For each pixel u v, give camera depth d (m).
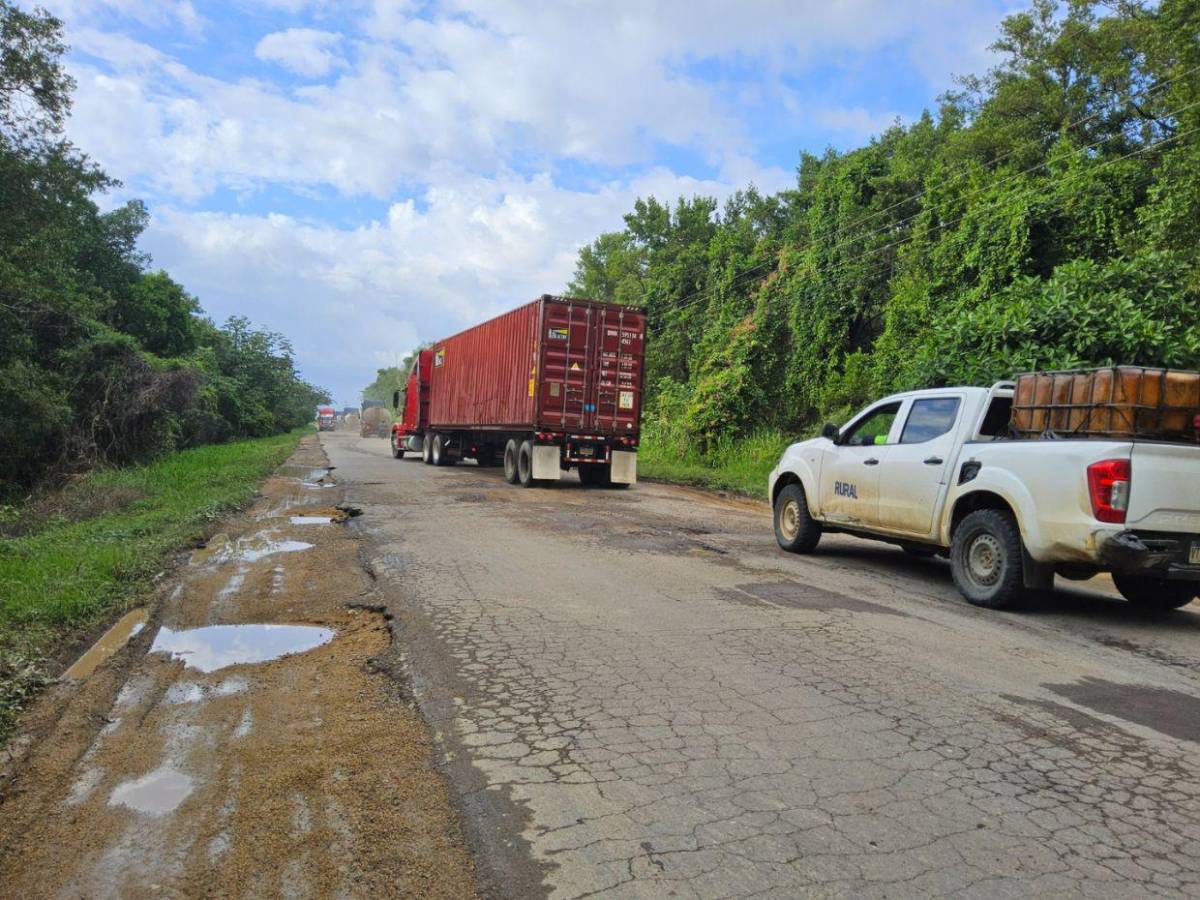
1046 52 22.97
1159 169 15.44
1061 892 2.63
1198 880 2.71
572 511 13.20
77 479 17.75
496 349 20.23
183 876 2.78
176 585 7.37
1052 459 6.21
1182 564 5.89
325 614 6.37
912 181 22.17
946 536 7.29
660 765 3.58
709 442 24.47
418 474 20.84
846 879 2.70
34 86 16.70
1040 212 16.27
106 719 4.22
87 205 18.19
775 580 7.71
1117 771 3.56
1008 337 13.45
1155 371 6.09
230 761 3.69
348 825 3.10
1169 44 17.58
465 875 2.76
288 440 45.53
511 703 4.35
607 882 2.69
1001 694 4.55
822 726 4.03
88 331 21.92
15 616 5.86
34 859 2.90
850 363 21.56
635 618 6.12
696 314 32.75
